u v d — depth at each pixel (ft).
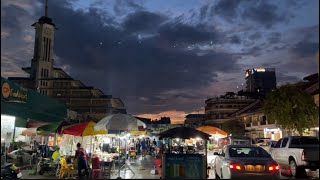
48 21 321.73
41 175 50.75
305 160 45.47
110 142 94.27
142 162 78.23
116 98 306.55
